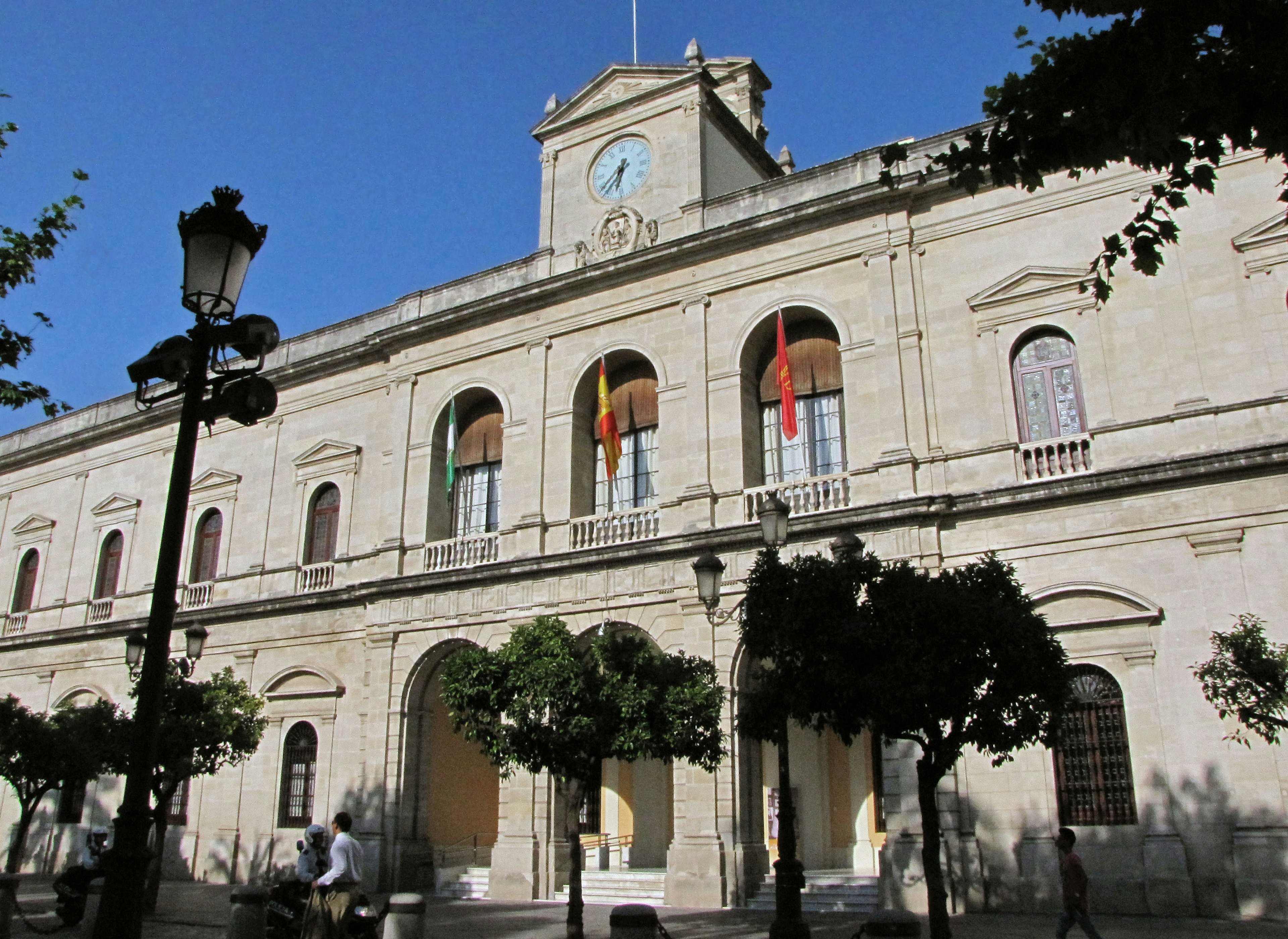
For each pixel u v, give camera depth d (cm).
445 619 2775
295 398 3447
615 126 2934
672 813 2722
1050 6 758
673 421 2602
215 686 2444
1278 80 701
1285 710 1705
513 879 2475
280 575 3259
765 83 3550
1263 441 1962
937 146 2419
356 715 2939
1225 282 2080
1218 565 1953
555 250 2942
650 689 1639
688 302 2652
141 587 3675
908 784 2097
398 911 1402
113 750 2219
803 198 2577
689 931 1809
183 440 845
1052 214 2292
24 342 1290
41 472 4244
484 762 3017
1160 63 705
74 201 1327
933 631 1359
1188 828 1875
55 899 2625
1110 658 2014
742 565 2364
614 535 2611
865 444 2348
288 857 2928
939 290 2369
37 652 3900
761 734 1498
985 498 2166
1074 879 1479
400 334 3128
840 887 2177
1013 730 1364
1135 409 2109
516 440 2853
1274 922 1756
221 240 868
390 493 3030
